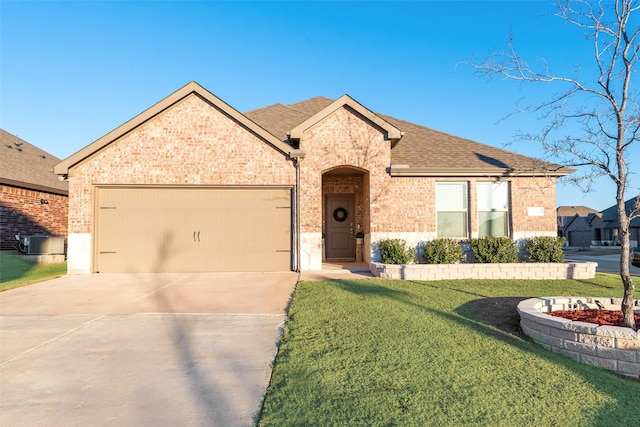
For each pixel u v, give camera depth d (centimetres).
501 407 347
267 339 555
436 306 712
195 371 442
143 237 1197
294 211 1216
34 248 1476
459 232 1267
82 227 1177
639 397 376
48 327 616
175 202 1209
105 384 409
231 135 1212
